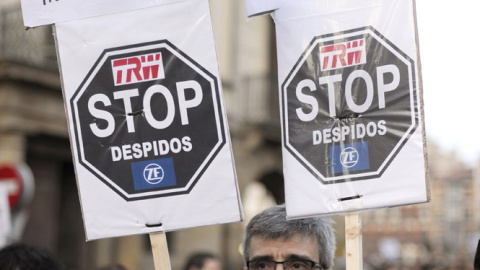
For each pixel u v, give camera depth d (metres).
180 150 4.50
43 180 18.59
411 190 4.17
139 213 4.53
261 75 23.56
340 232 18.67
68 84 4.61
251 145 23.19
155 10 4.54
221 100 4.47
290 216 4.34
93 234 4.55
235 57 22.95
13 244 5.09
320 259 4.61
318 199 4.30
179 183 4.50
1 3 17.64
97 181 4.57
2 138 17.44
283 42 4.41
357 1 4.30
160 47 4.53
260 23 23.97
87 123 4.59
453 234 40.44
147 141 4.53
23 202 9.70
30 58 17.50
